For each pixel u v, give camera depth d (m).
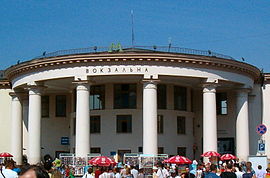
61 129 50.75
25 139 52.34
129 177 28.22
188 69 41.69
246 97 46.72
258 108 50.84
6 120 54.62
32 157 43.00
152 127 40.25
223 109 50.03
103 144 45.19
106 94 45.38
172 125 46.06
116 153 44.78
